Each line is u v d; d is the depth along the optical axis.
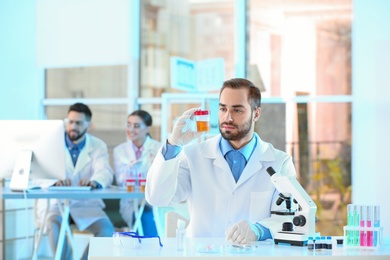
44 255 6.43
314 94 7.27
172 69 7.17
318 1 7.27
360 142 6.28
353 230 2.78
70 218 5.56
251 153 3.26
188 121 3.03
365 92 6.26
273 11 7.23
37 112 6.89
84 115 5.63
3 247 5.94
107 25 6.81
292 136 7.14
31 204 6.29
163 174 3.08
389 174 6.17
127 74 7.50
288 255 2.51
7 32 6.55
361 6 6.25
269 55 7.21
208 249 2.62
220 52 9.09
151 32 8.78
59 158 4.55
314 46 7.27
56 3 6.79
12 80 6.61
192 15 9.12
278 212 2.96
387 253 2.61
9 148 4.56
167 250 2.63
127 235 2.72
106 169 5.58
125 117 8.07
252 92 3.16
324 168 7.52
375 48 6.21
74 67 6.96
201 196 3.25
